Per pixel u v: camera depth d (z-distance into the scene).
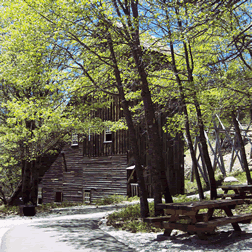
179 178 23.84
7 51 13.70
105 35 10.11
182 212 6.74
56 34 10.11
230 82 10.63
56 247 6.42
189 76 13.11
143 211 9.99
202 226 6.18
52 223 10.30
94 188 25.16
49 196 29.66
